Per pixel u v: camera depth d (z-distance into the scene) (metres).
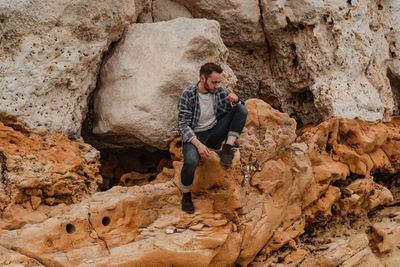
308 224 8.20
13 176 6.61
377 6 9.89
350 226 8.53
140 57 7.83
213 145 7.07
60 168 6.92
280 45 9.20
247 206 7.40
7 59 7.19
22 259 6.16
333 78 8.82
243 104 6.91
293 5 8.96
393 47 9.95
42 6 7.29
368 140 8.55
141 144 8.15
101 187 8.48
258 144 7.60
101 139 8.13
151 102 7.57
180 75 7.62
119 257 6.48
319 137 8.30
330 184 8.30
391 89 10.05
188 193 7.02
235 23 9.16
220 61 8.05
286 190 7.81
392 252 8.23
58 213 6.70
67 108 7.45
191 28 7.81
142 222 6.96
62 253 6.38
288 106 9.38
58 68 7.34
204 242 6.79
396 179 9.34
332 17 8.84
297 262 7.70
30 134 7.14
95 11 7.56
